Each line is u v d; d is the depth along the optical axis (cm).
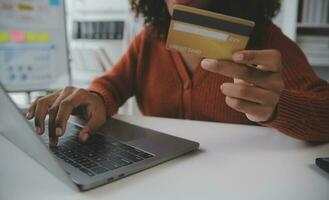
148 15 96
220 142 54
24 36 107
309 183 38
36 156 39
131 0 105
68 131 55
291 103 52
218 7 84
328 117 54
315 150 51
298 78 68
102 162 41
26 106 65
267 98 50
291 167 43
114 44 177
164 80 88
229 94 51
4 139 50
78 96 60
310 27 163
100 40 181
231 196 35
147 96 93
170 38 47
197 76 82
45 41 111
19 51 108
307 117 52
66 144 48
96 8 182
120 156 43
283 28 161
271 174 41
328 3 158
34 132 32
